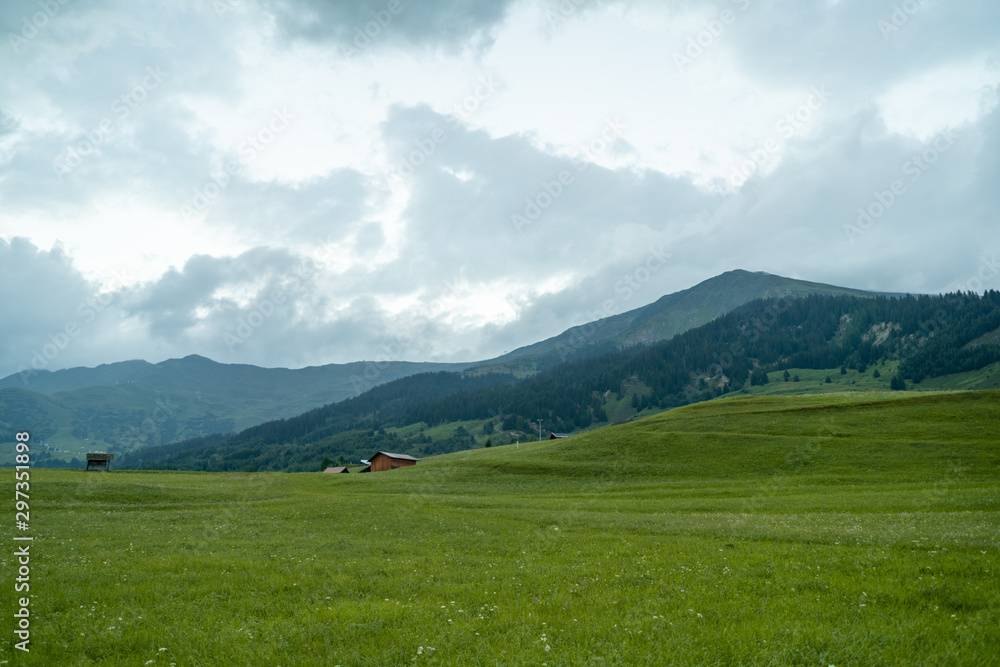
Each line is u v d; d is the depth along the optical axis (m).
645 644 11.66
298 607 15.80
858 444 75.75
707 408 111.31
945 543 21.44
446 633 12.78
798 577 17.23
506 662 10.90
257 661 11.41
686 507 45.66
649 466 78.38
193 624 14.13
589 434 102.94
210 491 59.09
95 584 18.31
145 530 33.62
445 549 26.59
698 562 20.45
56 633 13.37
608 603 15.11
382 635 12.87
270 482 76.75
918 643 11.36
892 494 46.12
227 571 20.70
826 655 10.70
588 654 11.21
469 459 96.06
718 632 12.14
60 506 46.38
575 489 67.31
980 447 68.12
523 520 38.75
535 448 99.38
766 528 29.20
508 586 17.64
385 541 29.36
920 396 93.69
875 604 14.18
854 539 24.06
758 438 84.44
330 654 11.64
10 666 11.48
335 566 21.61
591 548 25.39
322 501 54.22
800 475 66.50
